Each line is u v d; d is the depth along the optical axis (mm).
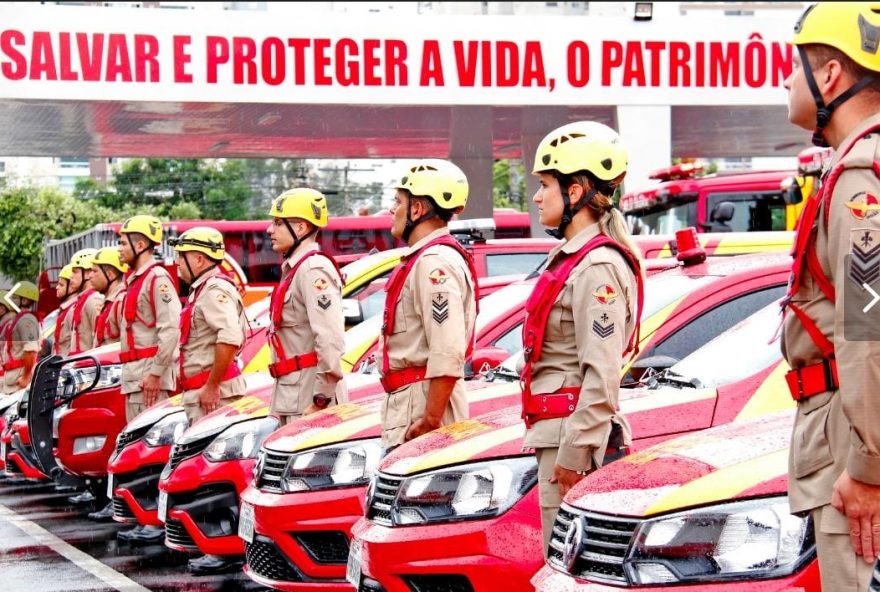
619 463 4055
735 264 5977
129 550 8688
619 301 4320
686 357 5223
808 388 3164
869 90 3086
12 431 12000
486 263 10055
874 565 2979
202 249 8133
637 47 15906
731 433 4004
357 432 5934
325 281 6871
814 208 3104
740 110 17156
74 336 12492
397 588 4770
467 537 4633
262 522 5961
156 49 14680
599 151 4441
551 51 15641
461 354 5434
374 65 15164
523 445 4562
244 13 14922
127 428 8586
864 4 3086
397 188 5664
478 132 17797
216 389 8047
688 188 17609
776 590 3443
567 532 3883
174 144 19438
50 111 15820
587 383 4293
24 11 14383
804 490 3154
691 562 3557
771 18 16297
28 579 7781
